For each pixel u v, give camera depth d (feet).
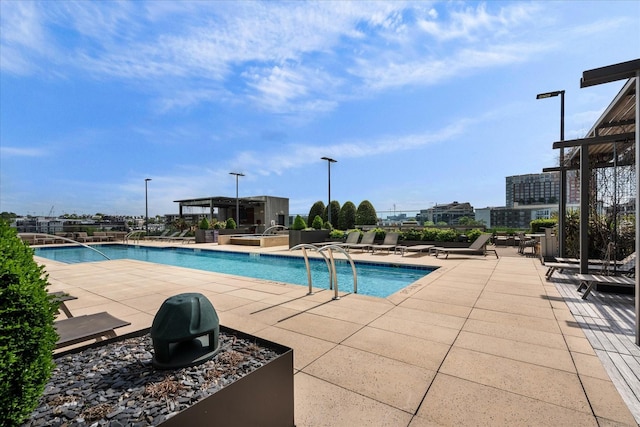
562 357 8.87
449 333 10.81
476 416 6.26
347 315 12.92
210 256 44.75
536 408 6.49
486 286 18.29
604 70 10.12
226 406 4.77
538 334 10.66
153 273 24.49
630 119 18.39
